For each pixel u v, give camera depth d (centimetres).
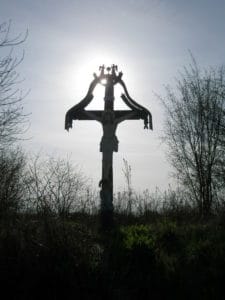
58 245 521
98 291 482
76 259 516
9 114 659
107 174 762
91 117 794
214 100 1266
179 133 1289
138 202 977
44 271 484
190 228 738
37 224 566
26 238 525
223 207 947
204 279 521
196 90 1305
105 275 505
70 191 710
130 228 675
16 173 743
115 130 785
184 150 1276
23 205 620
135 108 793
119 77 805
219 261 561
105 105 792
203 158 1227
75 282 479
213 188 1184
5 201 619
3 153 743
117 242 598
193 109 1289
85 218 747
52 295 465
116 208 924
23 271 483
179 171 1267
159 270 543
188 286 506
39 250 511
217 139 1220
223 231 686
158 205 997
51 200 626
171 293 496
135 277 521
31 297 461
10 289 466
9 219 573
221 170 1192
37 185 639
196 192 1217
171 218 920
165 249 644
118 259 552
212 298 485
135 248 570
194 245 631
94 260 534
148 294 490
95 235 655
